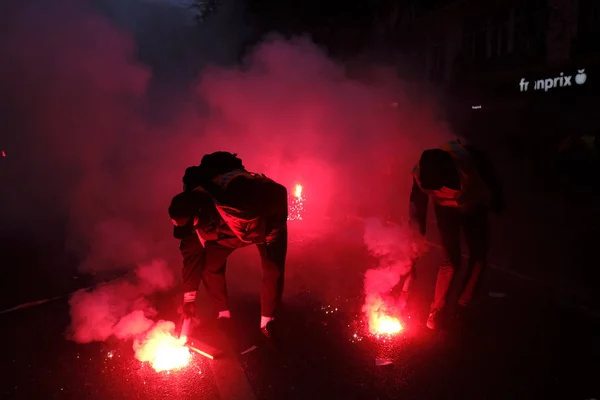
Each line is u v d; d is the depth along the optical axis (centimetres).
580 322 431
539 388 327
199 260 403
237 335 422
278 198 377
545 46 1234
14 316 480
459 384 334
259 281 585
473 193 398
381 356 375
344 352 384
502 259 656
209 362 373
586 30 1130
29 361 380
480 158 409
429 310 467
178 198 357
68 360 381
